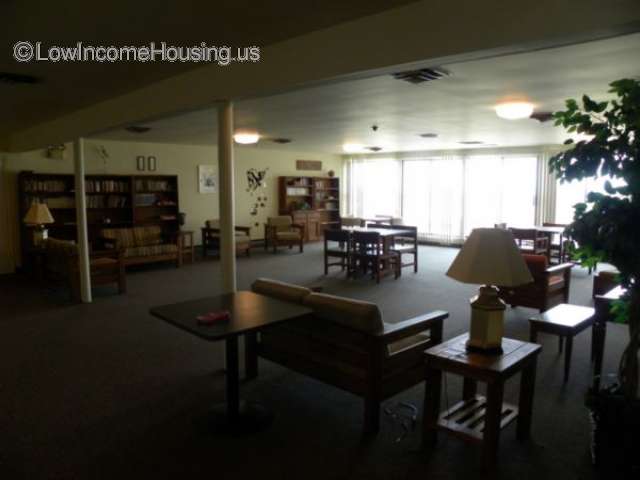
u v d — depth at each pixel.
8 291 6.41
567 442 2.56
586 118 2.07
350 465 2.35
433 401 2.48
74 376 3.48
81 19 2.61
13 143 7.37
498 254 2.32
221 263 3.81
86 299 5.75
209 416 2.81
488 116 5.84
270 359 3.24
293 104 5.05
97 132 5.23
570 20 2.02
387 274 7.25
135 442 2.57
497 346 2.43
